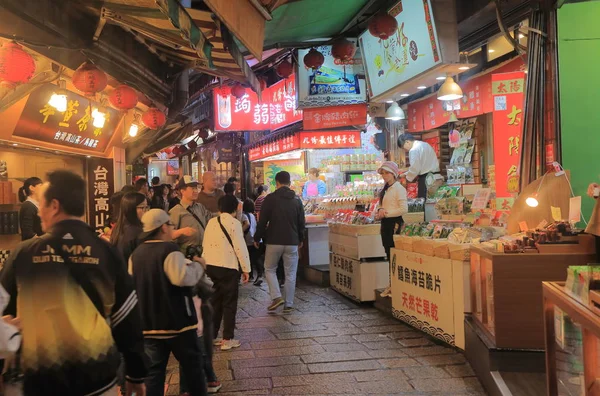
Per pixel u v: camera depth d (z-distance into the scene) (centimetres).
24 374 222
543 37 563
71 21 435
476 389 435
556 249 419
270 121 1285
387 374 477
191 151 2492
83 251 235
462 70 664
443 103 892
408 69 723
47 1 393
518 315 416
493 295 422
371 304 791
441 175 1021
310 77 1035
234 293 582
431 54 654
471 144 936
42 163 890
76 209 245
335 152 1536
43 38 414
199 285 418
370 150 1398
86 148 888
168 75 815
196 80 1523
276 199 755
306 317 719
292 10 746
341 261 861
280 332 644
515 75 625
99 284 235
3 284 231
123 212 453
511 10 638
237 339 618
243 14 516
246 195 1983
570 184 529
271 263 754
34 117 688
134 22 463
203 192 764
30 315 226
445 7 640
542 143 562
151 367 361
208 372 441
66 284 229
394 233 726
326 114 1048
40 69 559
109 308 241
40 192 246
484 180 909
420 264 608
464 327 514
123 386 335
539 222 510
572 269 282
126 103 631
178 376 505
